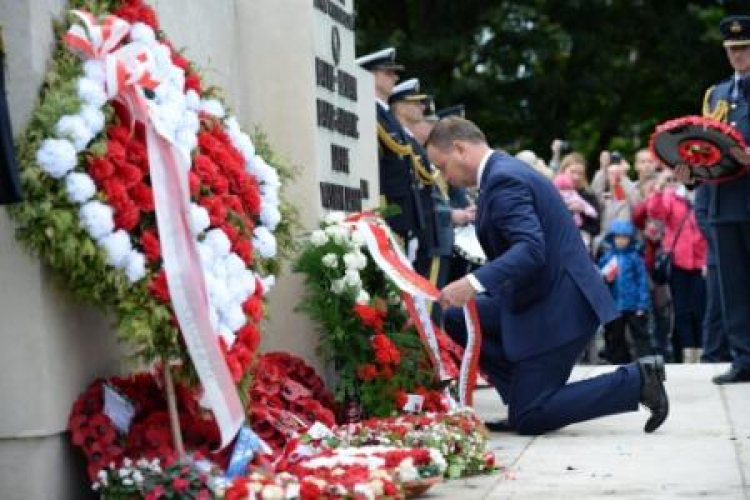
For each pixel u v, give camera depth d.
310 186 8.05
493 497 5.84
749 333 10.05
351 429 6.64
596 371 11.18
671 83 25.92
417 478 5.77
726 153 9.77
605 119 26.81
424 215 9.90
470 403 7.75
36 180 5.12
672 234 14.30
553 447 7.20
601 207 14.73
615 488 5.98
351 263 7.55
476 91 23.44
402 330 7.88
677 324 14.42
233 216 6.09
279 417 6.61
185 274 5.45
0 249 5.28
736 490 5.85
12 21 5.29
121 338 5.50
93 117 5.27
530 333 7.58
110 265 5.30
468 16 24.17
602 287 7.68
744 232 9.98
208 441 5.79
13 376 5.31
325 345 7.61
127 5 5.91
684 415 8.34
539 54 23.98
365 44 23.05
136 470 5.32
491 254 7.70
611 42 25.19
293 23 8.11
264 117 8.12
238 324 5.89
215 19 7.78
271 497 5.09
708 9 26.67
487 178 7.62
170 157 5.54
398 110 10.86
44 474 5.32
